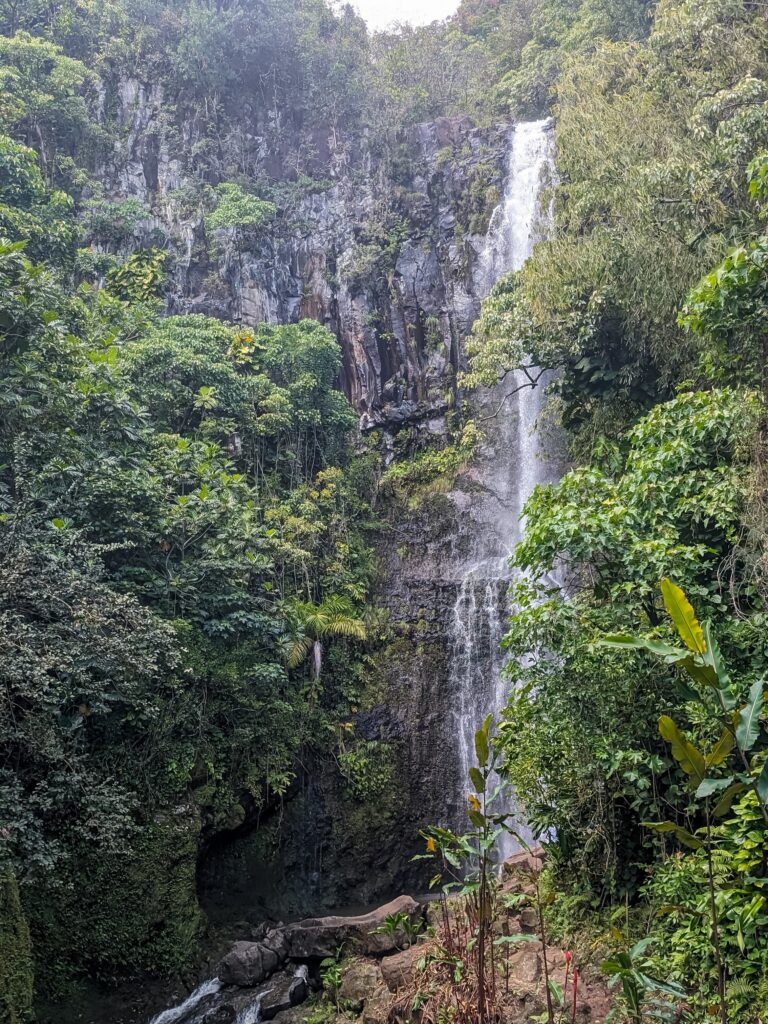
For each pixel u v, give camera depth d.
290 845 16.28
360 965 10.64
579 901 9.02
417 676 19.23
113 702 12.70
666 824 4.99
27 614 10.62
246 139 30.97
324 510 21.41
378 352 25.80
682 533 9.80
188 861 12.97
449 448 24.05
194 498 15.62
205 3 32.88
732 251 9.84
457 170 28.42
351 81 32.72
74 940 11.62
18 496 12.42
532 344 15.79
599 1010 7.32
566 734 8.64
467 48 41.88
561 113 16.98
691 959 7.18
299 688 17.45
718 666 4.98
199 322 22.84
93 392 14.48
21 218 19.64
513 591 9.90
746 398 9.62
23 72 26.78
